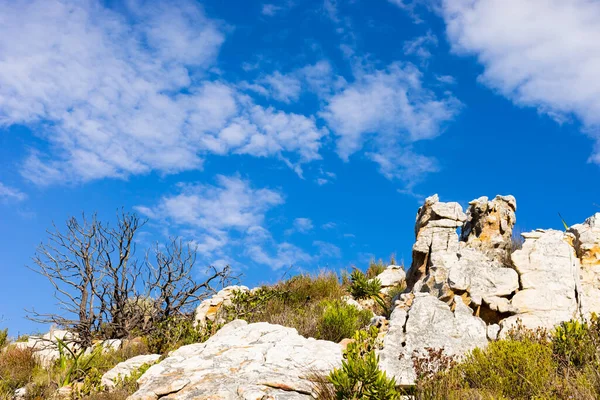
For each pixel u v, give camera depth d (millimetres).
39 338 16219
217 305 16078
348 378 7133
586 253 11188
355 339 9055
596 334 8492
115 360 13484
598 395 6777
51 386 11414
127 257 17625
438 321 9625
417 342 9172
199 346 10023
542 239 11016
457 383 7652
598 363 7551
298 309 14078
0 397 11016
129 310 17578
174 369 8766
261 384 7793
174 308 17484
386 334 9516
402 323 9734
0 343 16016
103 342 15508
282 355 8953
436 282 11234
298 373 8289
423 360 8375
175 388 7945
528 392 7211
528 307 9914
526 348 8133
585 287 10633
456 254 11695
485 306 10273
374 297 14656
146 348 14156
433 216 13547
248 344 9617
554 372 7625
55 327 17656
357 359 7844
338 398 7113
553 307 9852
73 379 12148
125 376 10500
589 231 11484
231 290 16469
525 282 10320
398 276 16594
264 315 14438
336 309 11938
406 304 10945
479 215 13078
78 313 17172
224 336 10164
